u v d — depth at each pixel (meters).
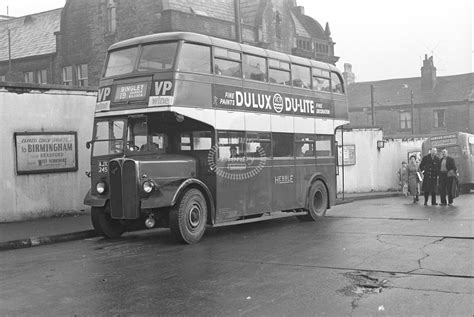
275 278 7.20
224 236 11.55
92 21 29.39
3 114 13.57
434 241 10.05
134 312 5.75
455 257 8.42
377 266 7.84
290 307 5.80
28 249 10.48
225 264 8.25
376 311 5.61
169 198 10.16
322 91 15.09
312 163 14.45
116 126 10.98
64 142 14.82
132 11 26.70
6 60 33.62
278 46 31.42
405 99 57.38
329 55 36.00
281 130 13.27
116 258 9.08
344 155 26.61
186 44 10.78
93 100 15.58
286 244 10.13
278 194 13.10
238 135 11.92
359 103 59.41
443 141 28.38
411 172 20.70
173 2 25.95
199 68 10.99
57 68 31.27
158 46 10.87
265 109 12.77
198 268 7.98
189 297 6.30
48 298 6.42
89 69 29.59
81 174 15.23
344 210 17.48
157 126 11.27
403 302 5.93
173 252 9.52
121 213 10.38
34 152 14.16
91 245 10.77
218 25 27.27
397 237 10.66
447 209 16.88
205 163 11.33
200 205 10.79
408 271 7.48
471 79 55.56
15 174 13.77
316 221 14.26
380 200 22.77
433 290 6.43
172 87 10.38
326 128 15.13
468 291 6.36
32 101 14.18
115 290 6.75
